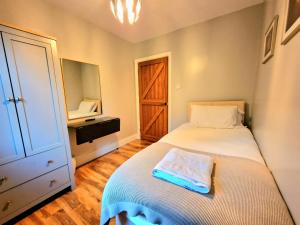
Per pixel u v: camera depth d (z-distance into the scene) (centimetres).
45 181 153
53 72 153
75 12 215
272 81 129
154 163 115
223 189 83
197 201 75
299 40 78
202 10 218
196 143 157
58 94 159
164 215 75
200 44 260
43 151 150
